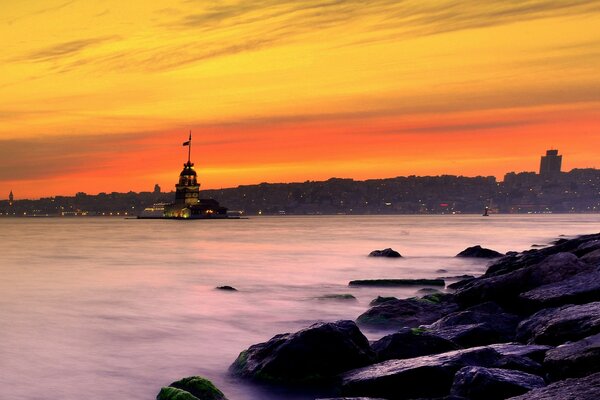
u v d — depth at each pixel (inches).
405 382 426.0
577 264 713.0
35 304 1052.5
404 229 6250.0
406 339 514.3
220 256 2455.7
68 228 7731.3
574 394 282.2
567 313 511.2
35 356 631.8
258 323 849.5
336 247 3093.0
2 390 502.0
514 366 417.1
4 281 1470.2
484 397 368.8
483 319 620.7
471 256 2059.5
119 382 530.6
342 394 449.4
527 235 4500.5
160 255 2536.9
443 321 641.0
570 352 386.6
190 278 1544.0
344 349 491.8
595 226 7027.6
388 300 924.6
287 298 1106.7
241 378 508.4
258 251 2797.7
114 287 1331.2
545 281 700.7
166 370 572.1
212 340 727.7
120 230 6742.1
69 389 507.5
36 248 3097.9
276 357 495.5
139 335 759.1
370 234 4933.6
